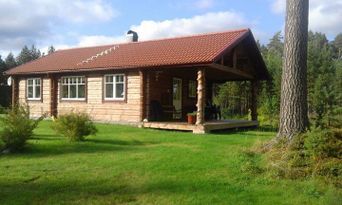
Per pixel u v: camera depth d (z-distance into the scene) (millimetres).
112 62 19250
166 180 6867
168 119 20188
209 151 9953
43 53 59781
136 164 8172
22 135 9812
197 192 6156
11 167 7867
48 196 5855
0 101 33438
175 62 16219
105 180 6855
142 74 17844
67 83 21578
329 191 6121
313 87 34219
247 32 18688
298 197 5996
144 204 5598
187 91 22125
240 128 19609
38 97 23078
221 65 16984
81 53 24250
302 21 9492
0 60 42312
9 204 5430
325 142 7598
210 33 19984
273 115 25797
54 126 11953
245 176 7168
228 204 5590
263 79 22547
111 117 19422
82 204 5531
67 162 8414
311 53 40281
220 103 33781
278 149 8594
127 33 25078
